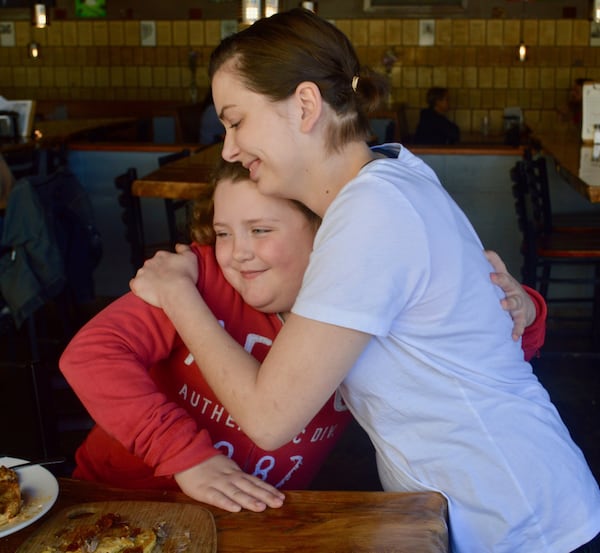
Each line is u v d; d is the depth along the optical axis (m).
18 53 9.37
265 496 1.19
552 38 8.76
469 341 1.20
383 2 8.86
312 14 1.17
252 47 1.13
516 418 1.23
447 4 8.79
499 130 9.00
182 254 1.39
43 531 1.12
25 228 3.41
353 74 1.19
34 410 1.59
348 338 1.10
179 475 1.23
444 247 1.14
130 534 1.09
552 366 3.99
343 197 1.13
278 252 1.29
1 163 3.92
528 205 3.89
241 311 1.40
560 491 1.23
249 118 1.16
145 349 1.33
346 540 1.10
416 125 9.09
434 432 1.22
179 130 8.07
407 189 1.13
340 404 1.41
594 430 3.30
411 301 1.14
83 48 9.27
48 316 4.74
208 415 1.39
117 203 5.10
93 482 1.27
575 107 7.70
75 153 5.10
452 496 1.24
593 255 3.75
